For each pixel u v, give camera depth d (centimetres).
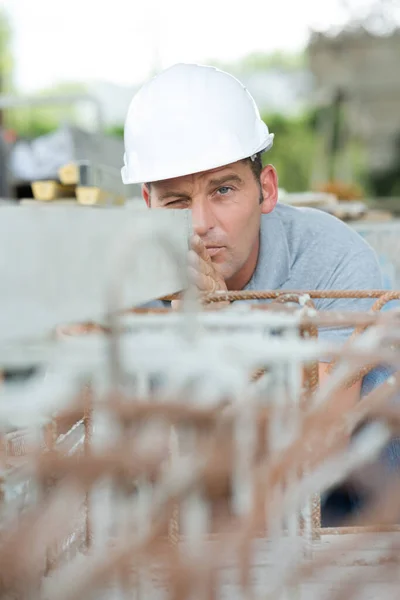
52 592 67
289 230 199
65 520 55
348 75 858
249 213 184
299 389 83
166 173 181
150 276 83
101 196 299
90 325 82
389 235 330
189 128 183
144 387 80
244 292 117
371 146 1076
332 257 195
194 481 55
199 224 179
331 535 99
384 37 821
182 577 55
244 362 67
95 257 68
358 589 74
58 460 53
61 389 58
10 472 75
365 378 153
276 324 85
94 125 441
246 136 185
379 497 65
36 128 1277
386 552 79
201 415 56
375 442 67
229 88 188
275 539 84
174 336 69
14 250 57
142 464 53
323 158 988
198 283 115
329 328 151
